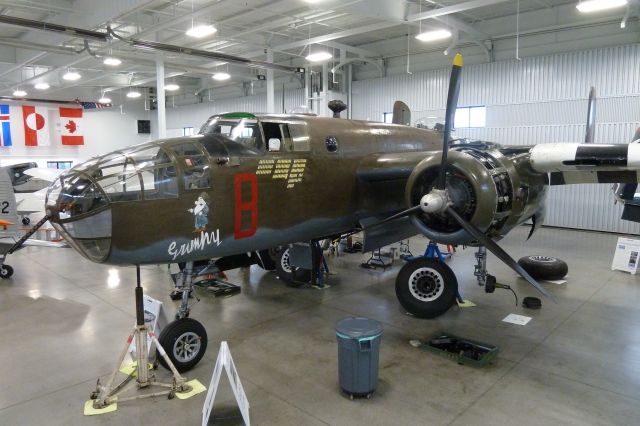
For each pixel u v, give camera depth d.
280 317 6.82
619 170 6.39
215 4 10.80
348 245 11.24
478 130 15.98
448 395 4.51
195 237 5.09
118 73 21.45
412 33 16.59
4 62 17.64
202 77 26.61
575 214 14.38
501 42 15.34
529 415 4.14
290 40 17.34
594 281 8.53
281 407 4.30
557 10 13.91
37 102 25.36
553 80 14.25
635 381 4.78
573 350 5.56
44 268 10.08
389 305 7.35
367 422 4.05
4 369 5.16
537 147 6.55
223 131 5.73
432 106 17.20
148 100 29.97
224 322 6.62
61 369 5.16
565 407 4.28
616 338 5.91
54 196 4.73
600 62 13.34
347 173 6.84
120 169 4.73
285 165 5.92
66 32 11.74
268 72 17.89
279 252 8.35
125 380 4.77
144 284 8.70
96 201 4.50
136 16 14.08
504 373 4.97
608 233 13.70
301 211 6.20
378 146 7.49
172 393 4.49
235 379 4.15
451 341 5.73
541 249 11.35
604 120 13.41
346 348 4.34
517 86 15.00
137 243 4.68
